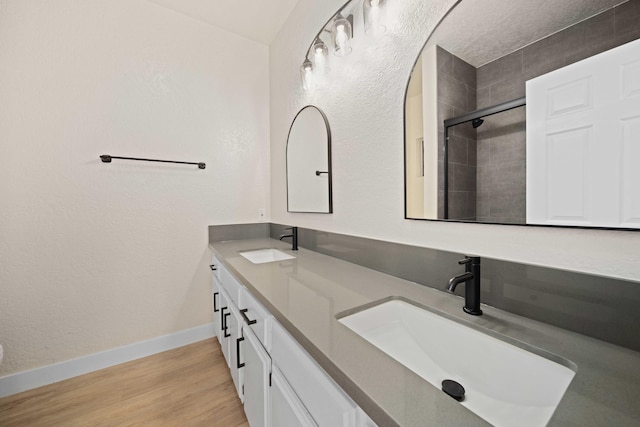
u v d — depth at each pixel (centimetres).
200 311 193
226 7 176
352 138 123
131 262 168
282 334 75
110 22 158
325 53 132
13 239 136
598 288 54
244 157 210
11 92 133
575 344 53
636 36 49
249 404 105
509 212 70
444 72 84
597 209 55
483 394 56
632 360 48
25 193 138
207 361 167
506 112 70
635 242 51
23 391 138
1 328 135
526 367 53
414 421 35
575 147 58
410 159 96
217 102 198
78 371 152
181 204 185
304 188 166
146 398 134
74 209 150
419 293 85
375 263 112
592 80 55
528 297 65
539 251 64
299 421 64
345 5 118
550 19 61
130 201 167
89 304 156
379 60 108
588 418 36
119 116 162
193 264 190
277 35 203
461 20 80
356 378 44
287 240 192
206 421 120
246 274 107
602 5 53
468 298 69
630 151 51
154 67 173
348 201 127
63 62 145
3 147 133
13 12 133
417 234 95
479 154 76
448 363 66
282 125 198
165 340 180
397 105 101
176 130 181
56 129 144
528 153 66
